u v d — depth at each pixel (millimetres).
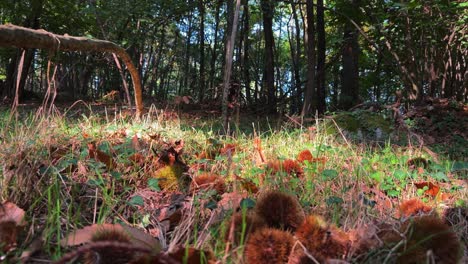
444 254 1501
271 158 3561
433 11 9328
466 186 3199
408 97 10453
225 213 1970
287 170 3135
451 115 8219
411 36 10336
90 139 3789
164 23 14477
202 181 2639
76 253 1203
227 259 1528
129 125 5043
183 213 2166
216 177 2670
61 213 2018
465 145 6488
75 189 2322
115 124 5086
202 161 3203
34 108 11016
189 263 1414
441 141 6965
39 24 13586
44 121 3709
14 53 14555
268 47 13734
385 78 16719
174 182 2676
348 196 2578
